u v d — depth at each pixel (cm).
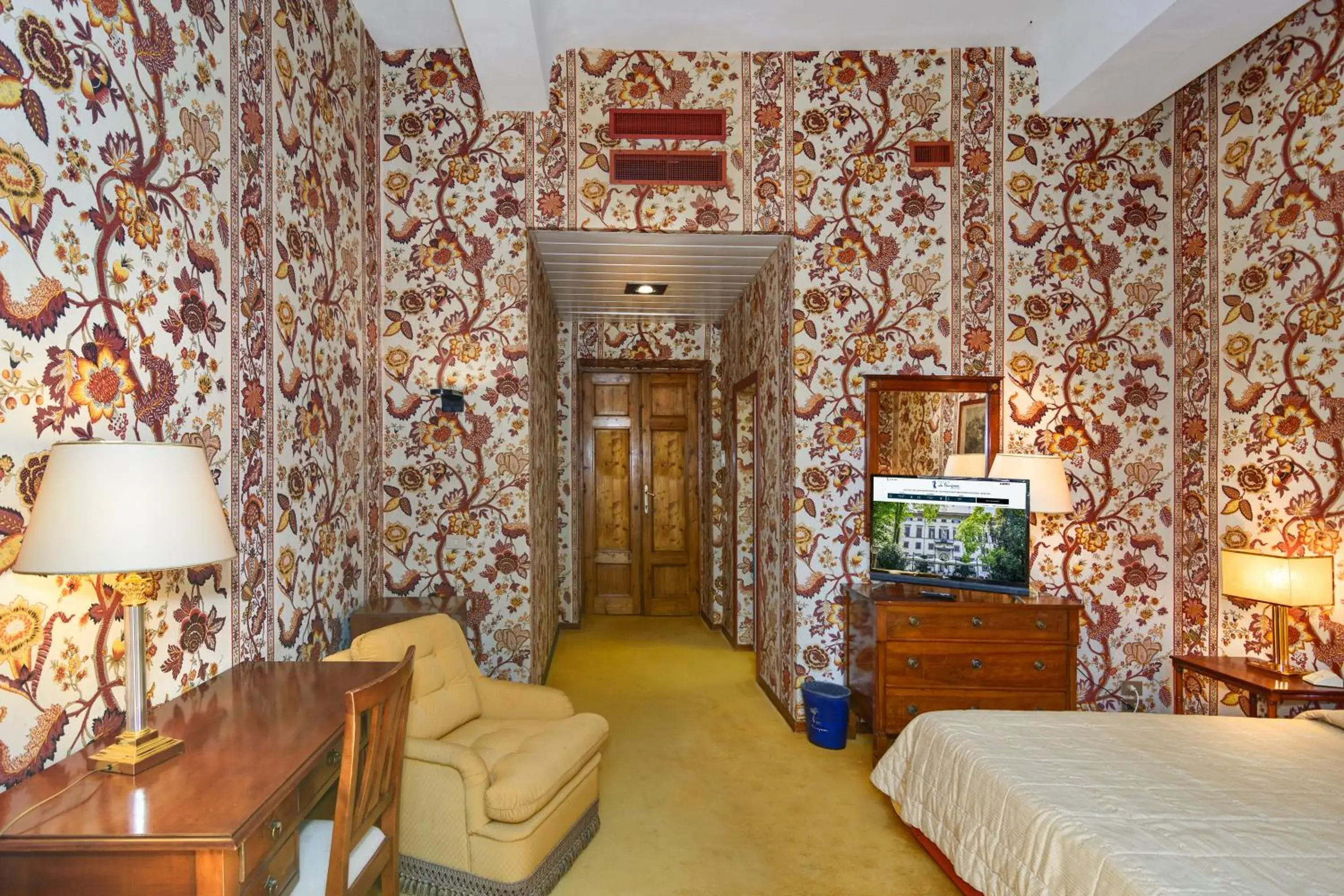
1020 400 368
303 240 264
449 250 353
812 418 364
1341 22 288
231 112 214
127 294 168
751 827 268
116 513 128
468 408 354
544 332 448
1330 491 291
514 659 357
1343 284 287
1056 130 367
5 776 133
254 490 227
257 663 219
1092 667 368
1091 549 369
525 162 355
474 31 287
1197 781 190
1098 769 199
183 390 189
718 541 590
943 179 366
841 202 363
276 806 129
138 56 172
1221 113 340
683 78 360
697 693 424
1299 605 276
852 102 363
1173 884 141
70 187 150
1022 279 368
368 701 150
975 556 337
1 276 133
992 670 322
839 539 364
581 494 620
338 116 298
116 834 115
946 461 365
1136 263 370
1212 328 346
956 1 325
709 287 480
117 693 162
